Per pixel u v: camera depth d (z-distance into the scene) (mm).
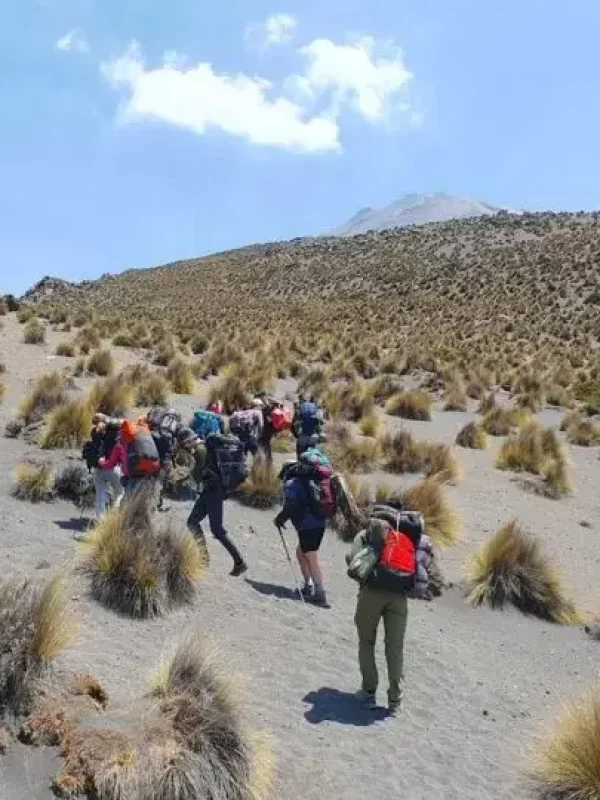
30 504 10344
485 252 86938
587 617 10570
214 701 5402
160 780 4715
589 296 63938
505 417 24281
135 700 5453
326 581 10086
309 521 9078
